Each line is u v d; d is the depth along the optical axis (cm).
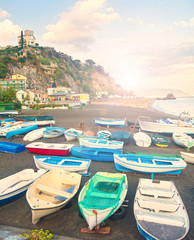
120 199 855
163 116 4734
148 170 1274
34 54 13725
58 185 1030
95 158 1555
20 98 7025
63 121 3556
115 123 3014
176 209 802
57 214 891
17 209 927
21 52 13212
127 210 928
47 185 1009
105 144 1653
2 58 11419
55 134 2284
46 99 8206
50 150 1631
